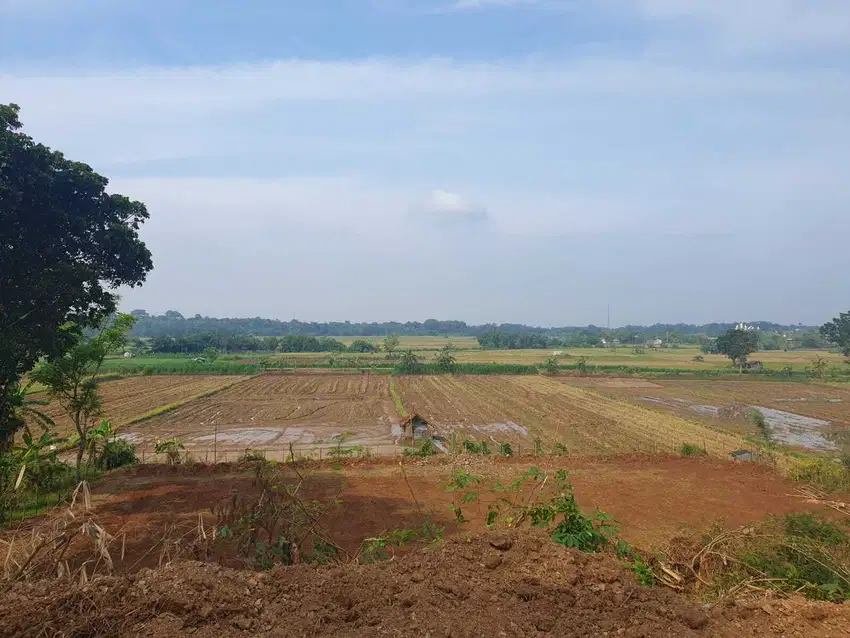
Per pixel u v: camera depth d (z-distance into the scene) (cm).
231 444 2578
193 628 441
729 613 510
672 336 16500
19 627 429
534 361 8525
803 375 6162
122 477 1553
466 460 1692
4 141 1120
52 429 2842
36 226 1230
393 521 1098
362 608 473
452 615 459
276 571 530
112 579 491
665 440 2736
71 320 1385
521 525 805
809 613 511
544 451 2397
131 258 1379
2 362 1218
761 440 2691
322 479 1475
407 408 3762
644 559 732
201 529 727
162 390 4703
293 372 6412
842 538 770
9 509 1186
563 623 460
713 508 1248
